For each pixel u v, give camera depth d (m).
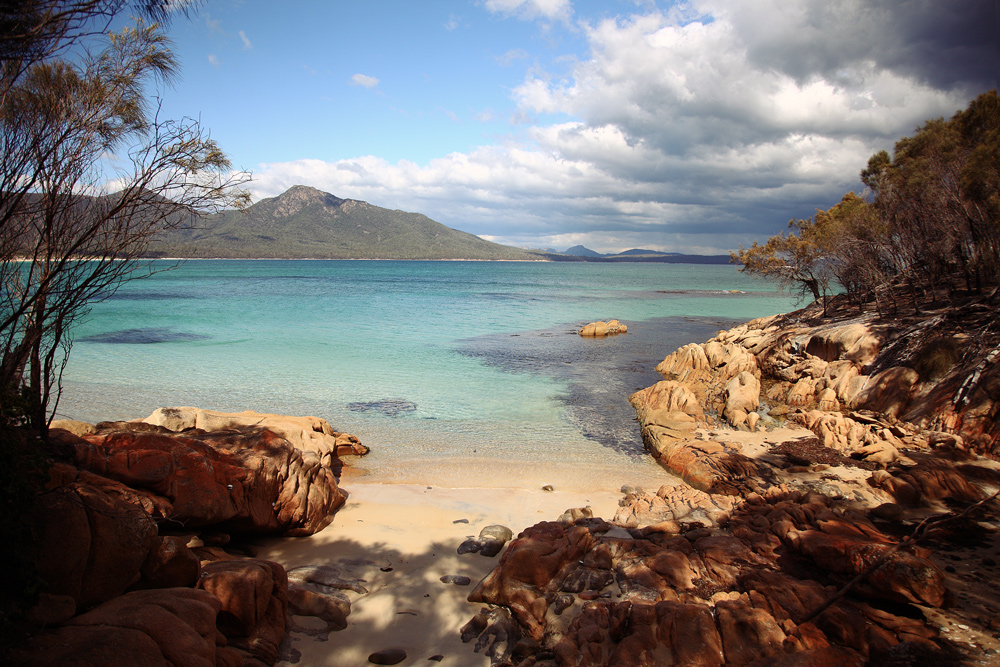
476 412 18.38
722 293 79.06
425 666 6.16
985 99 24.28
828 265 29.50
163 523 7.36
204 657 4.89
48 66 6.01
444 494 11.88
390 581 8.08
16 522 4.85
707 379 22.27
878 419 14.89
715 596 6.88
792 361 21.31
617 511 10.70
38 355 6.88
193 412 11.38
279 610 6.61
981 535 8.64
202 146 7.20
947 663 5.49
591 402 19.80
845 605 6.45
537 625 6.89
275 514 9.21
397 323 40.78
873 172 32.75
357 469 13.38
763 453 13.41
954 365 15.21
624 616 6.41
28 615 4.57
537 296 71.31
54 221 6.59
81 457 7.05
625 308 56.03
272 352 28.03
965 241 21.61
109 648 4.38
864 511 9.78
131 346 28.69
